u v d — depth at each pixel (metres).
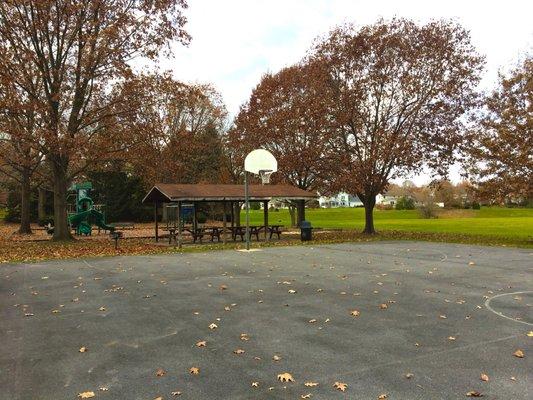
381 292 10.02
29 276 12.76
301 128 29.47
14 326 7.47
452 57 26.56
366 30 27.86
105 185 51.72
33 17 22.41
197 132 47.88
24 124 24.22
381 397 4.56
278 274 12.70
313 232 32.88
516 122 22.17
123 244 24.17
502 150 22.70
